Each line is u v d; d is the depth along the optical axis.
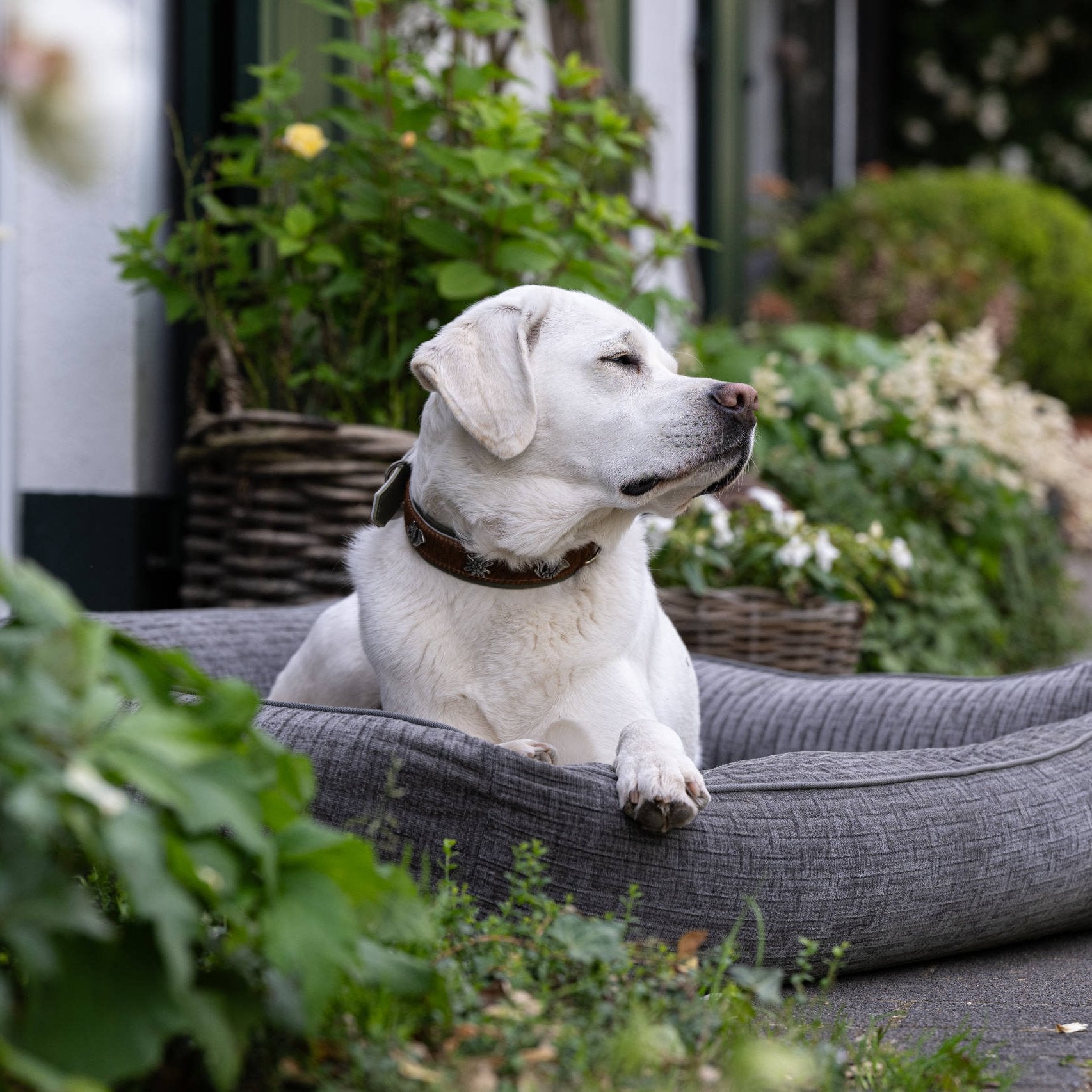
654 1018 1.81
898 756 2.77
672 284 9.05
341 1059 1.65
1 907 1.32
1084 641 6.75
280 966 1.47
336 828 2.28
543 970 1.89
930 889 2.54
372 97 4.64
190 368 4.91
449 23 4.81
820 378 6.22
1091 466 7.53
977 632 5.78
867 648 5.20
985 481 6.24
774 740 3.81
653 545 4.52
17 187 4.86
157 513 5.14
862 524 5.61
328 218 4.69
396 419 4.62
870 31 15.04
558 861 2.28
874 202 11.71
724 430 2.71
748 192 11.08
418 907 1.68
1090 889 2.82
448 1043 1.69
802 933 2.43
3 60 1.04
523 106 4.83
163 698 1.58
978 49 15.80
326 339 4.73
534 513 2.72
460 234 4.56
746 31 10.70
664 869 2.32
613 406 2.74
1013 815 2.68
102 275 4.99
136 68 4.96
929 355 6.67
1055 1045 2.13
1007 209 11.98
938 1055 1.91
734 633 4.48
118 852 1.33
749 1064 1.65
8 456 4.86
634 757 2.36
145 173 5.03
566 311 2.84
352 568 2.95
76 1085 1.23
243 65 5.22
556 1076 1.64
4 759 1.34
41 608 1.38
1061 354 11.90
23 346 4.94
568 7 6.33
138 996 1.43
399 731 2.29
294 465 4.32
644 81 8.75
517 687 2.74
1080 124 15.93
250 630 3.86
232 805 1.43
